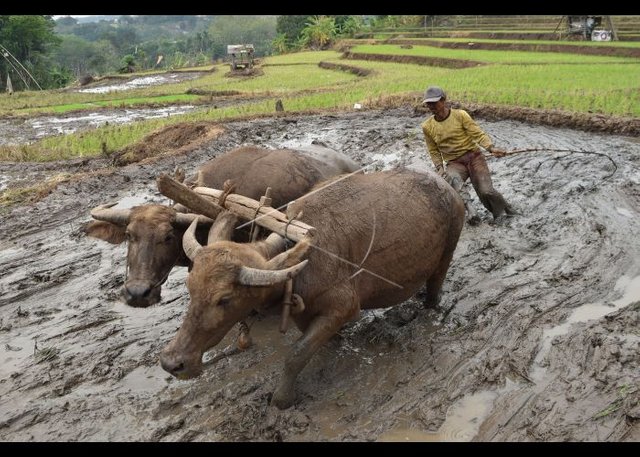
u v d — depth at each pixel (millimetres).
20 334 6582
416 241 5430
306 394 5211
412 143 14180
